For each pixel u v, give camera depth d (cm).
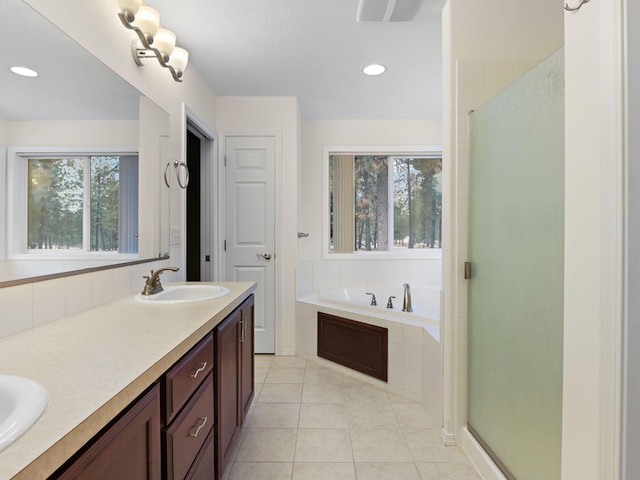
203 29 200
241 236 313
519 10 175
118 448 70
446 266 182
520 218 130
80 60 132
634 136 69
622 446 71
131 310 136
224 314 141
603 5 73
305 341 306
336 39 211
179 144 221
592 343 78
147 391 83
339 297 325
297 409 216
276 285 313
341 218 366
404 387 233
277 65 244
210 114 287
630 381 71
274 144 309
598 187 75
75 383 71
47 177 119
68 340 98
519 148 130
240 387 172
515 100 133
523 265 128
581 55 81
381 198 371
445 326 182
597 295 76
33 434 53
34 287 112
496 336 148
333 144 362
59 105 122
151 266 186
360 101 314
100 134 143
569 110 85
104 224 147
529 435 125
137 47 166
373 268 361
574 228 84
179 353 96
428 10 184
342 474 157
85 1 134
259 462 165
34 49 114
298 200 323
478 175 164
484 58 175
